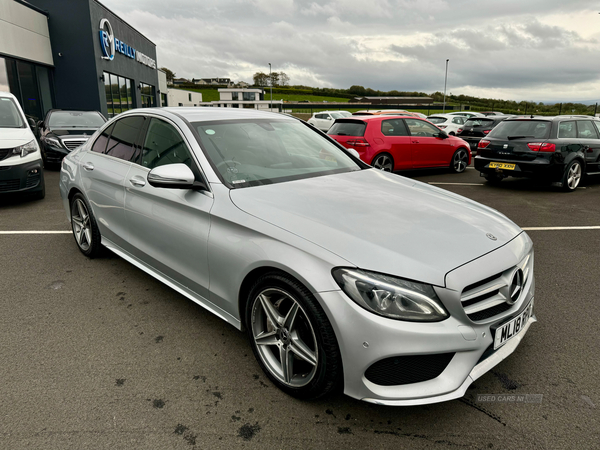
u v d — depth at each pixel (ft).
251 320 7.52
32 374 7.69
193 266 8.57
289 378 7.11
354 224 6.95
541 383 7.53
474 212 8.11
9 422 6.49
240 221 7.44
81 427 6.42
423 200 8.42
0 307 10.25
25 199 22.66
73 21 55.42
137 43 81.10
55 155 32.24
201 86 429.38
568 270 13.01
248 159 9.37
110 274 12.29
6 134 20.56
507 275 6.73
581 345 8.75
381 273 5.98
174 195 8.86
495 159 27.07
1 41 44.37
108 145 12.30
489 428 6.49
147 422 6.56
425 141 31.22
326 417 6.73
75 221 13.82
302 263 6.37
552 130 25.35
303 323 6.80
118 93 69.82
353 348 5.97
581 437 6.29
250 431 6.41
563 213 20.53
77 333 9.13
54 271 12.48
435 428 6.50
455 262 6.29
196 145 9.09
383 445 6.16
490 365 6.49
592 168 26.86
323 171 9.99
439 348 5.89
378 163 29.27
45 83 54.85
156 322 9.64
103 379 7.59
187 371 7.87
